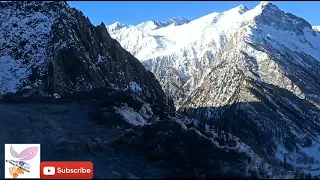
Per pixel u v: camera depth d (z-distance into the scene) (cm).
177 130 4959
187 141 4575
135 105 7519
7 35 9644
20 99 7756
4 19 10069
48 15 10206
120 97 7650
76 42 9419
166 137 4753
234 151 4525
